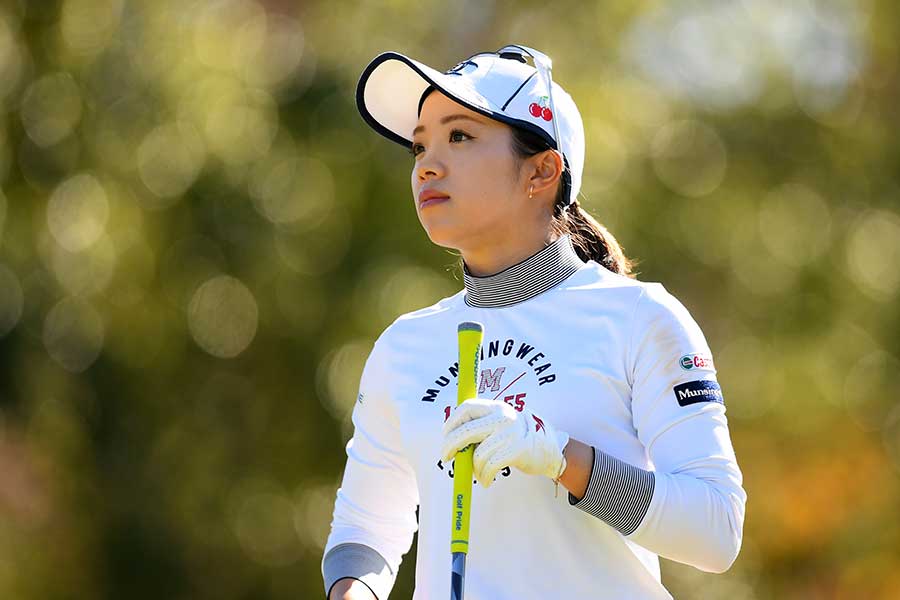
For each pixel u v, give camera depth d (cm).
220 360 3800
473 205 1362
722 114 4150
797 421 4172
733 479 1270
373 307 3728
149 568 3853
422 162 1384
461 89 1363
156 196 3669
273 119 3775
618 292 1322
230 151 3709
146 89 3669
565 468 1219
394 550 1466
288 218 3734
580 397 1290
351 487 1459
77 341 3728
